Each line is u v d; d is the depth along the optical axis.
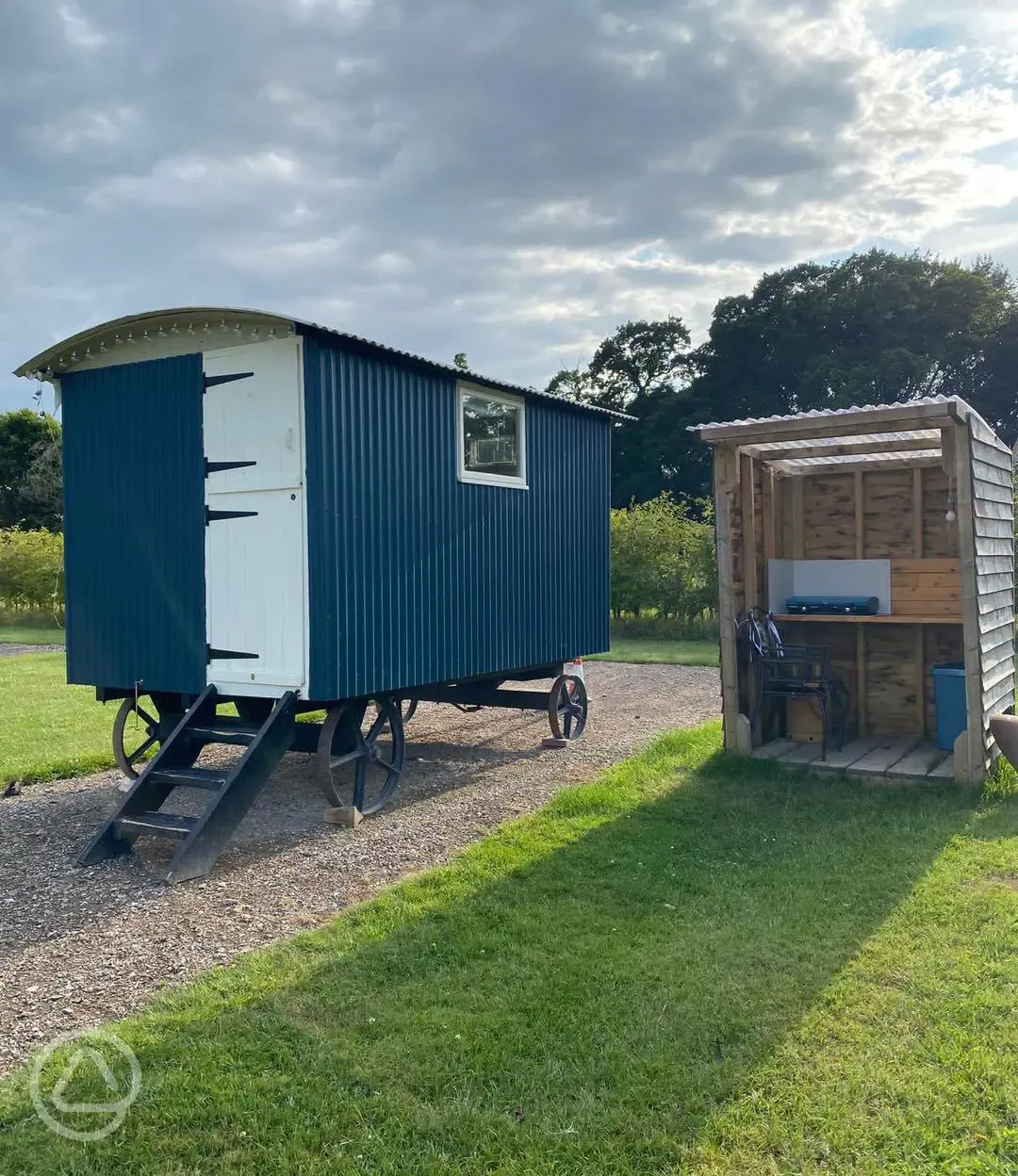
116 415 6.93
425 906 4.49
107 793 7.18
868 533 8.48
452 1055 3.10
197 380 6.48
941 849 5.15
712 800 6.29
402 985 3.65
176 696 7.44
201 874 5.16
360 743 6.56
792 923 4.15
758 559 8.10
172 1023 3.36
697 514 33.72
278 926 4.38
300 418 6.02
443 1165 2.55
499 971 3.75
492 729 9.73
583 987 3.58
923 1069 2.95
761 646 7.56
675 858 5.14
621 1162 2.54
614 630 19.77
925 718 8.16
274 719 5.86
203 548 6.50
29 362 6.96
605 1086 2.92
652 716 10.11
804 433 6.75
